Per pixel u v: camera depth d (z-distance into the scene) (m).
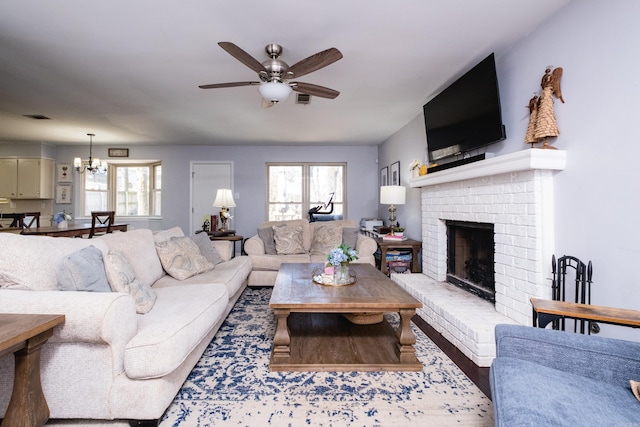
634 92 1.55
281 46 2.40
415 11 1.98
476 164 2.46
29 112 4.07
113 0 1.87
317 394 1.68
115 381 1.38
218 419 1.48
